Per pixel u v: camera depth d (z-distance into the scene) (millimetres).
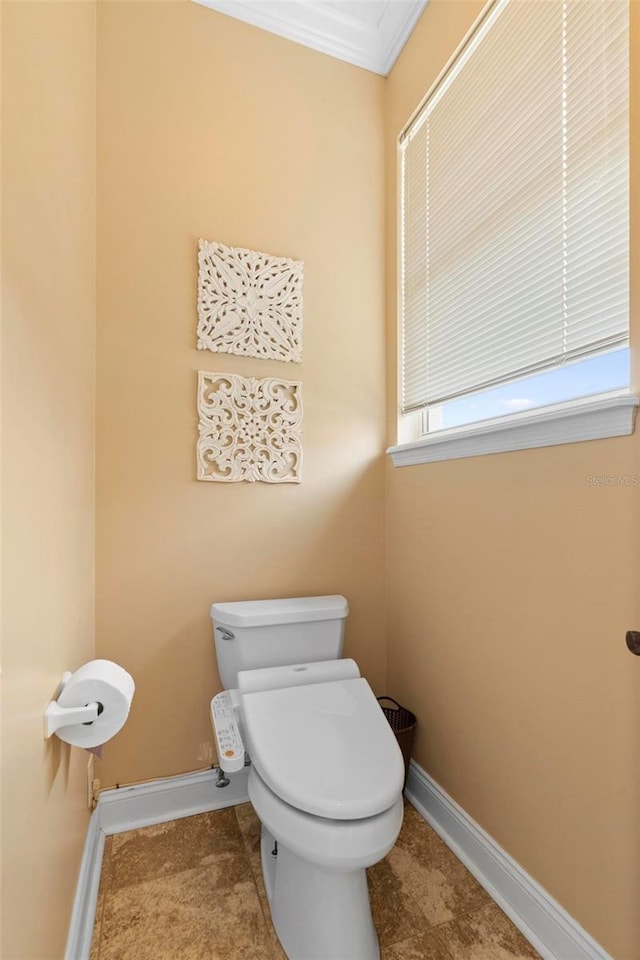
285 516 1709
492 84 1364
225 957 1090
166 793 1525
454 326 1543
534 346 1229
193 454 1586
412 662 1683
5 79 595
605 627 976
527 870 1159
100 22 1520
